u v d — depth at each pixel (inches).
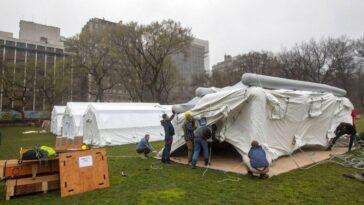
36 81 1646.2
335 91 515.2
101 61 1459.2
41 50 3046.3
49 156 235.9
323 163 340.5
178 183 261.3
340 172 294.0
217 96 351.9
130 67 1416.1
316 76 1673.2
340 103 490.3
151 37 1277.1
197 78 2108.8
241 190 232.7
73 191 228.4
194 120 367.9
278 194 219.6
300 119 392.2
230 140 342.6
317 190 229.1
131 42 1289.4
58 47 3144.7
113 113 645.9
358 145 451.5
